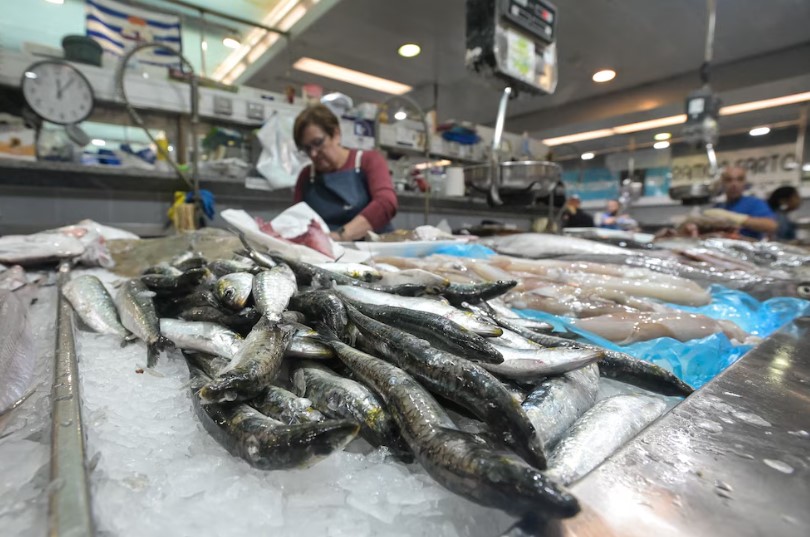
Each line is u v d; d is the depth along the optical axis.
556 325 1.30
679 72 7.02
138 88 3.58
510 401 0.63
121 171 3.34
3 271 1.79
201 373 0.89
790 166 8.02
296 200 3.65
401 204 5.02
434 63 6.61
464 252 2.40
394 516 0.54
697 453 0.54
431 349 0.77
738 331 1.25
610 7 5.04
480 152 6.39
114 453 0.62
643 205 10.28
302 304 1.04
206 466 0.61
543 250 2.51
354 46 6.05
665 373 0.88
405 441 0.67
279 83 7.41
